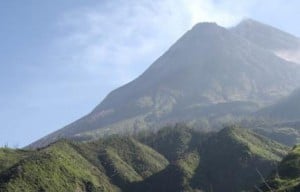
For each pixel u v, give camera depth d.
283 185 184.62
